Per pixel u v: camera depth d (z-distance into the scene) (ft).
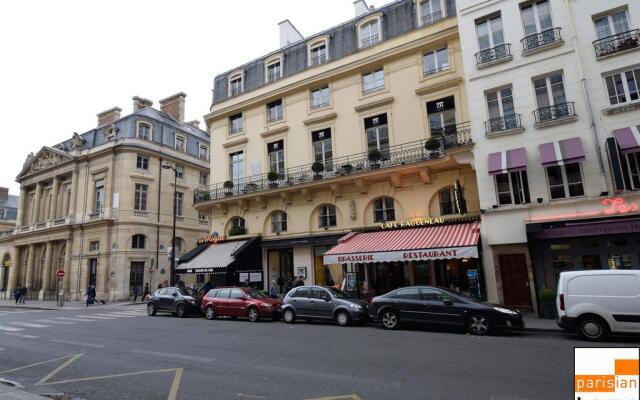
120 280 107.24
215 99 85.61
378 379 20.89
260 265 70.69
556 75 48.57
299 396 18.42
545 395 17.75
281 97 74.95
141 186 116.67
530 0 51.03
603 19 46.98
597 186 43.80
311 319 48.88
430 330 38.75
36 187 137.39
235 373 22.95
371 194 61.57
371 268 59.57
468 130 54.03
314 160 69.00
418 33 61.62
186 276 113.80
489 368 22.67
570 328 32.19
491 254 48.70
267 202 72.08
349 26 70.13
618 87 44.88
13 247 141.18
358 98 65.98
